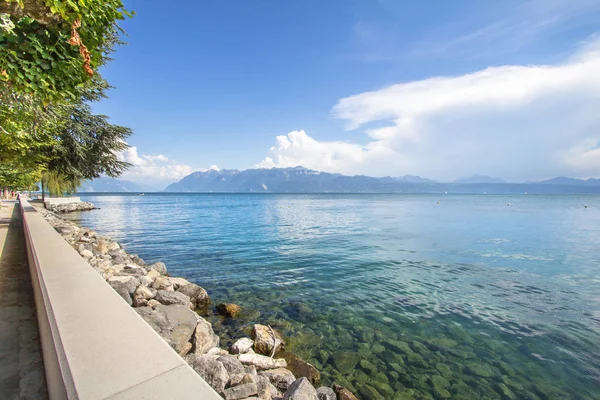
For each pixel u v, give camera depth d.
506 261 14.39
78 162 19.42
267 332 6.10
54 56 4.01
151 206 70.38
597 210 55.44
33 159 13.64
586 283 10.95
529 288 10.38
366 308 8.48
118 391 1.75
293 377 4.72
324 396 4.20
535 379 5.41
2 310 4.34
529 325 7.52
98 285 3.77
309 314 8.00
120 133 20.33
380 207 66.75
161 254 15.89
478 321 7.71
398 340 6.70
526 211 52.16
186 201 108.06
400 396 4.88
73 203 47.03
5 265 7.07
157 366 2.04
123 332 2.52
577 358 6.08
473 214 45.16
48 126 10.30
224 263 13.87
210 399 1.74
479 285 10.66
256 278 11.39
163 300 6.91
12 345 3.36
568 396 5.01
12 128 7.65
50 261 4.95
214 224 31.27
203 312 7.96
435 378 5.38
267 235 23.17
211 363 4.00
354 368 5.61
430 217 40.09
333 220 36.03
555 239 21.20
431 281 11.13
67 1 3.44
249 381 3.91
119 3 4.11
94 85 8.98
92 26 4.18
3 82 4.08
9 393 2.51
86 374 1.89
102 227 27.91
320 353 6.11
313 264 13.71
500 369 5.68
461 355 6.14
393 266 13.38
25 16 3.61
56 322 2.66
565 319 7.89
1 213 21.59
